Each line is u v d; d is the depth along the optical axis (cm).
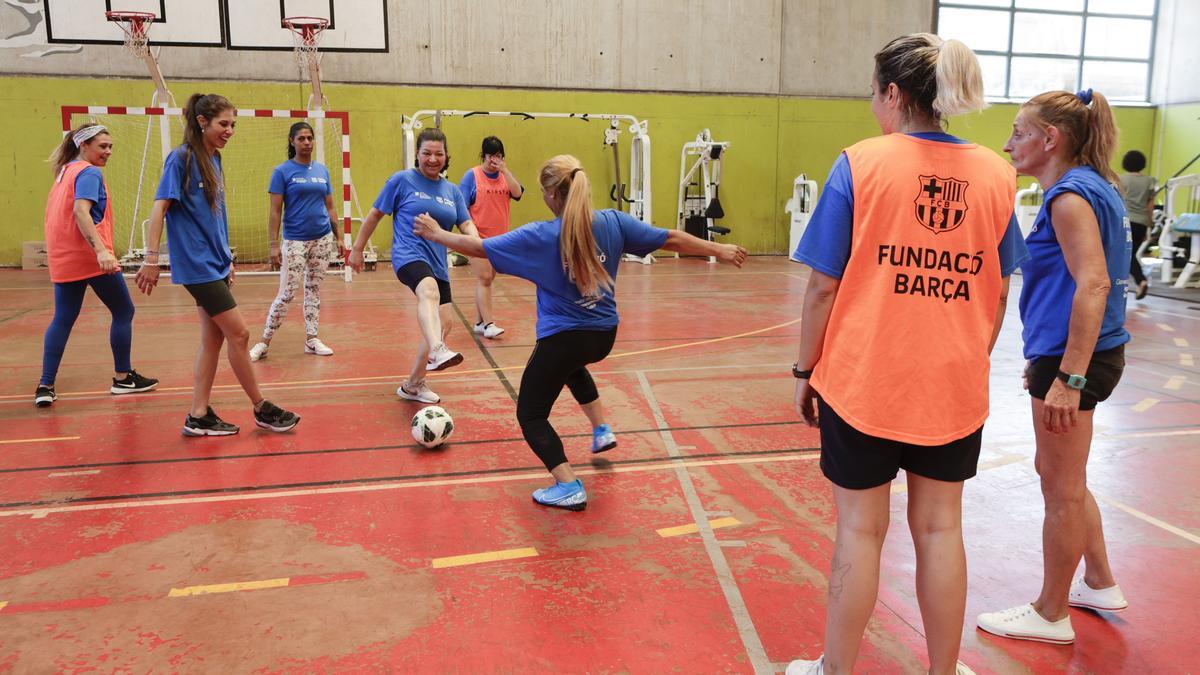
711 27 1486
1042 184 243
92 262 508
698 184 1531
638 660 238
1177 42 1655
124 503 356
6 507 351
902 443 195
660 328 791
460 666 235
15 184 1277
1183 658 243
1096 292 209
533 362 351
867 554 197
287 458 414
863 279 192
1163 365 632
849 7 1534
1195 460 416
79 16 1262
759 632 254
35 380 576
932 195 189
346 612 265
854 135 1573
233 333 435
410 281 484
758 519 342
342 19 1344
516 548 314
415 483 382
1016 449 435
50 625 257
